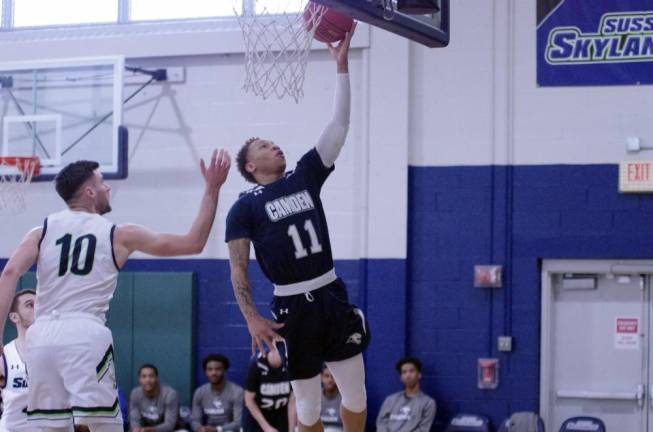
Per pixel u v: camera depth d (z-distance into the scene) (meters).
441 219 11.50
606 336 11.26
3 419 6.69
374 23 5.40
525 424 10.82
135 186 12.24
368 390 11.45
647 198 11.08
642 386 11.13
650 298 11.18
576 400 11.29
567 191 11.26
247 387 10.33
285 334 4.41
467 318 11.40
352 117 11.77
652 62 11.15
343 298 4.49
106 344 4.52
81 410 4.39
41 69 11.97
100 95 11.79
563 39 11.33
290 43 7.64
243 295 4.39
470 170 11.47
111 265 4.61
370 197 11.60
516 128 11.41
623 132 11.18
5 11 12.89
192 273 12.03
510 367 11.27
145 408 11.25
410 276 11.55
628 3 11.21
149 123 12.27
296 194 4.47
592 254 11.16
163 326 12.02
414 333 11.52
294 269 4.39
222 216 12.05
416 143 11.62
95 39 12.45
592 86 11.27
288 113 11.95
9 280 4.52
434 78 11.60
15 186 11.88
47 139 11.88
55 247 4.58
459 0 11.58
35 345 4.47
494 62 11.47
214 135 12.12
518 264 11.32
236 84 12.12
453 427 11.04
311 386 4.51
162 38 12.24
